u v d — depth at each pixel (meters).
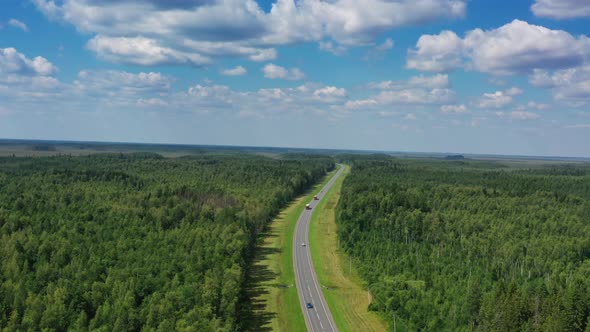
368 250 176.62
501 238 185.00
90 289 114.56
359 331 119.88
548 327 105.88
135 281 116.38
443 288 140.25
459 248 177.88
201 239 152.12
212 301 111.81
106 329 96.75
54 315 100.12
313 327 121.31
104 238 148.50
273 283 152.00
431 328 117.00
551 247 175.62
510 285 121.44
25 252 131.88
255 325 121.31
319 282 154.62
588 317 109.75
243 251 157.38
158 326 99.12
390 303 127.06
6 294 107.75
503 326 111.88
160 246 143.75
